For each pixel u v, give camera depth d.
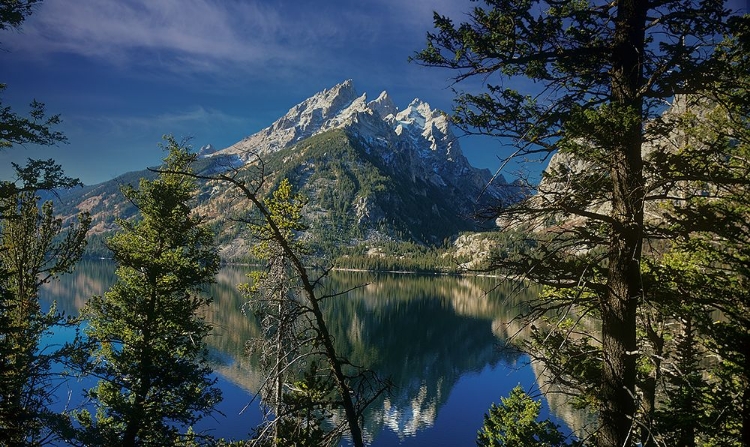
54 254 15.34
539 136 6.67
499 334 72.31
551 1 6.55
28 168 10.26
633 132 5.63
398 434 43.56
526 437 17.11
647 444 6.21
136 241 16.28
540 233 6.85
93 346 15.36
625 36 6.39
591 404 7.17
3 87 9.84
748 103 5.80
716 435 7.95
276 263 7.64
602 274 6.83
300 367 6.42
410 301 135.38
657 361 6.07
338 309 116.62
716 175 5.80
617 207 6.46
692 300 7.02
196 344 16.91
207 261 17.19
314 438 5.82
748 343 7.54
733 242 7.28
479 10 6.63
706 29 5.86
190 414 16.44
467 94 6.96
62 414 14.65
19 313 14.48
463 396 55.31
